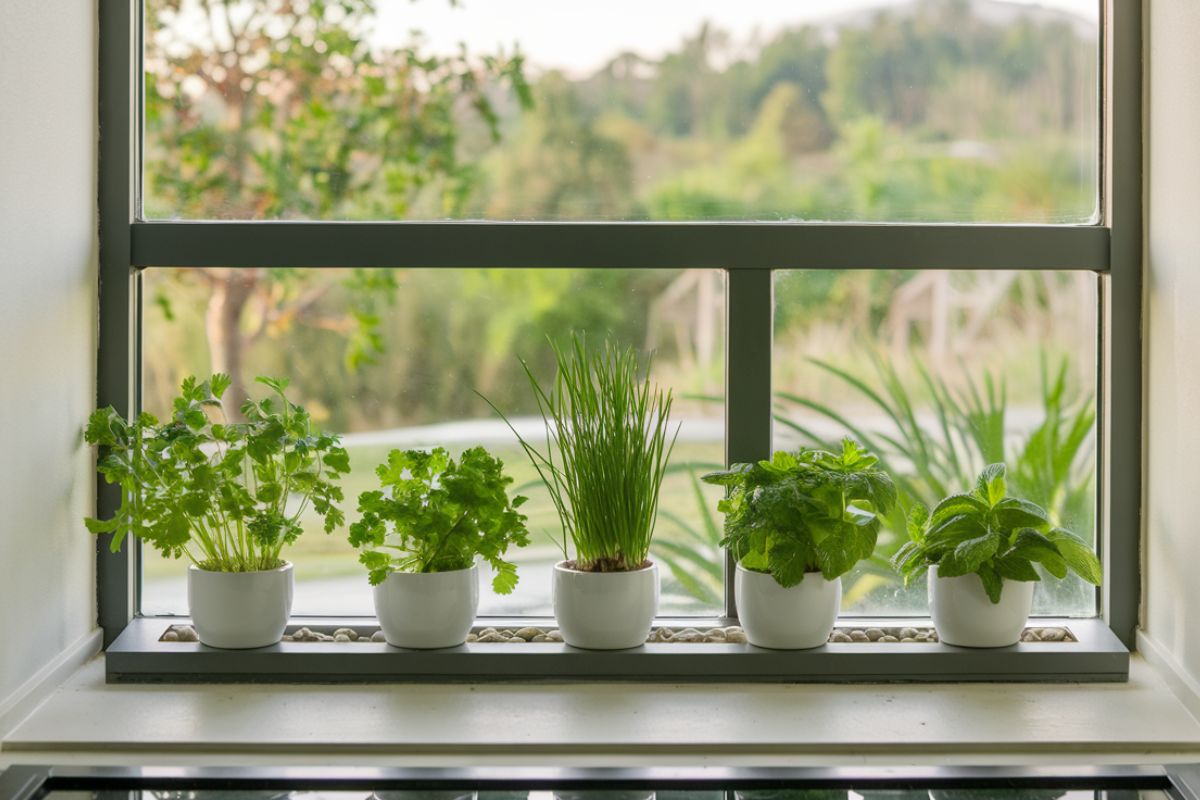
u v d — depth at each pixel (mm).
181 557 1470
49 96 1247
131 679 1307
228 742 1124
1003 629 1329
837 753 1131
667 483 1486
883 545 1505
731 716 1207
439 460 1355
